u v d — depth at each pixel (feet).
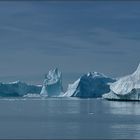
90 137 438.81
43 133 474.49
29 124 586.86
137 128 523.70
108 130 501.97
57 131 494.18
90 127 540.11
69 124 583.58
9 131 496.64
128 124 578.66
